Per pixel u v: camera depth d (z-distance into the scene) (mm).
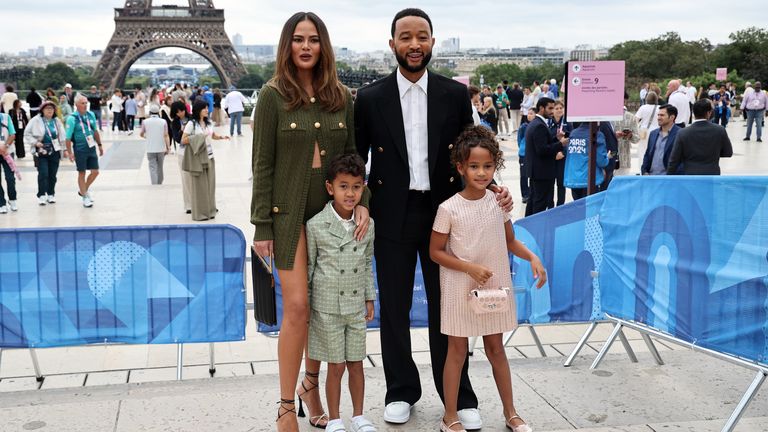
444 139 4016
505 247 3941
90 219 12477
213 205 12500
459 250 3836
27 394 4797
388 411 4129
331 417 3908
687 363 5129
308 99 3742
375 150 4059
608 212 5332
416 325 6125
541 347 6086
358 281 3840
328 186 3793
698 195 4508
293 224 3756
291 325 3771
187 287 5414
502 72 114000
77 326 5355
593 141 8875
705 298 4469
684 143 9086
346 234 3787
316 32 3695
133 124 32719
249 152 22922
